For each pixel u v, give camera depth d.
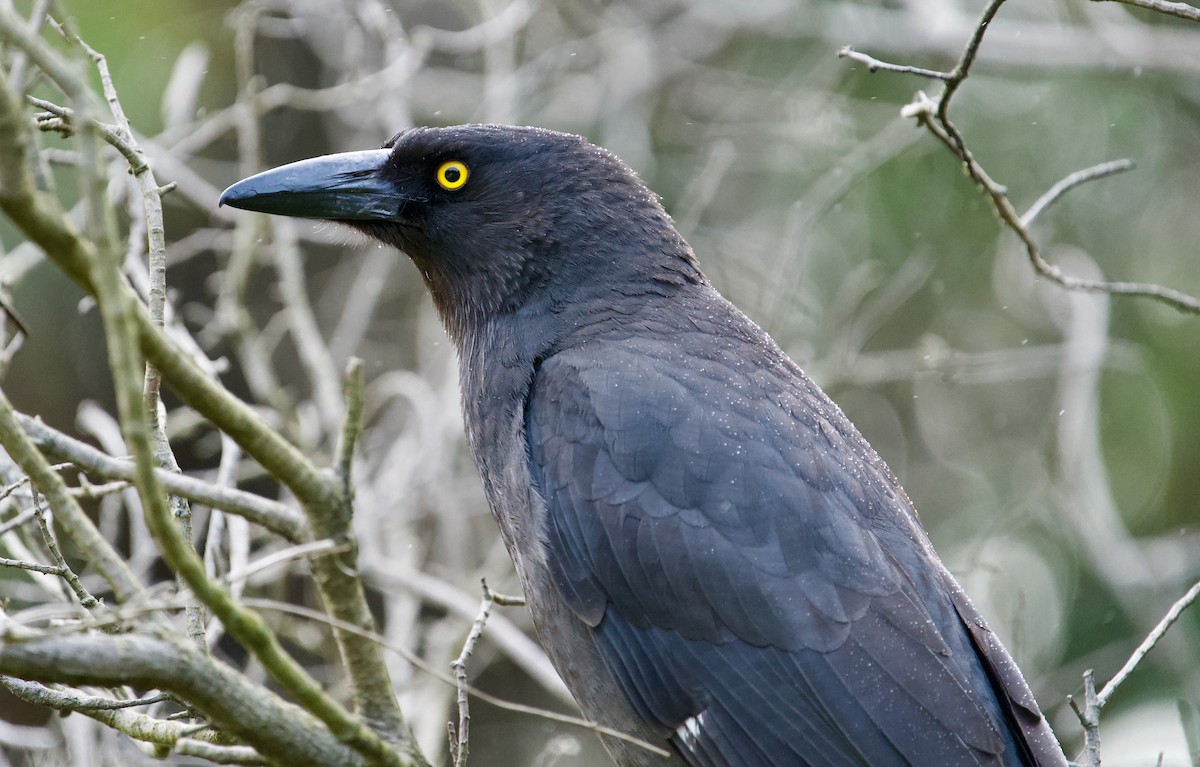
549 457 8.30
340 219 9.15
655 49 14.92
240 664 12.41
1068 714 13.10
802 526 7.77
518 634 11.12
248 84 11.83
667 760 8.16
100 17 13.59
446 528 12.46
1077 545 14.02
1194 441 14.62
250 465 12.29
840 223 14.72
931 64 14.95
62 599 7.91
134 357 4.64
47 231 4.65
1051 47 14.09
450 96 15.17
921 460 14.90
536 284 8.93
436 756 10.65
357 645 5.65
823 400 8.60
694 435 7.97
